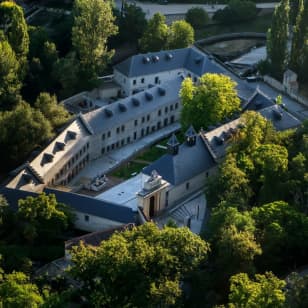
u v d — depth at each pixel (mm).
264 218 194625
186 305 170875
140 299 158375
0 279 174875
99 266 164625
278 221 193000
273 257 187750
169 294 157875
